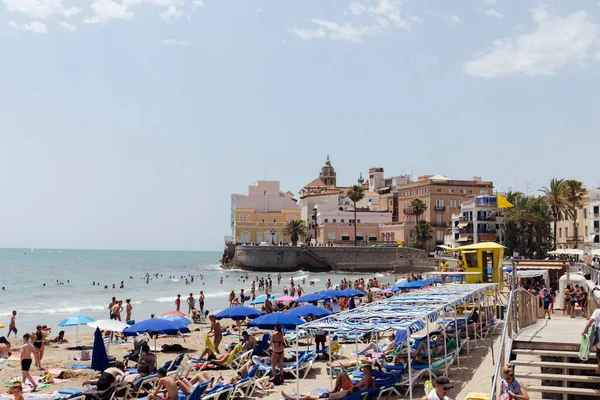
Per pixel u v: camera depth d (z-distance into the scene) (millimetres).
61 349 28766
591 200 83750
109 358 23031
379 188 151375
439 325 25406
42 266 156750
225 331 33562
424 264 107125
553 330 16500
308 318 27344
